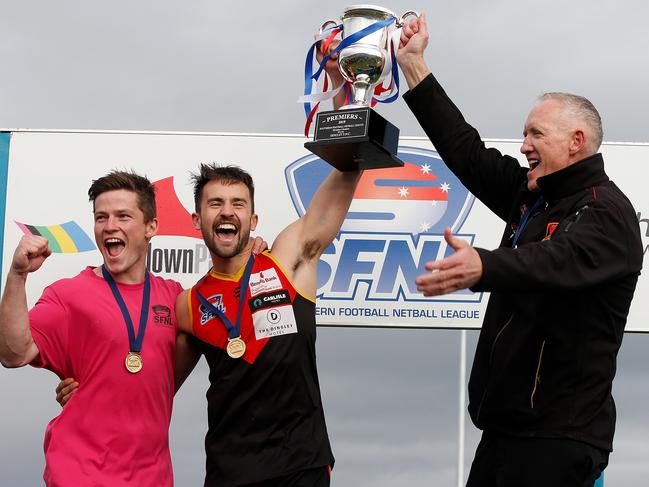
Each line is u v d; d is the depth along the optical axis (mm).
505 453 5148
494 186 5828
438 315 8789
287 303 5707
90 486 5504
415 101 5965
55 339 5781
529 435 5074
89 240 8883
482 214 8867
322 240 5887
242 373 5609
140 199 5941
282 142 8883
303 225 5914
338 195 5914
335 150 5520
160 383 5750
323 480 5613
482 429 5312
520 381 5090
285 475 5488
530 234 5223
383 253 8828
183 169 8906
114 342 5703
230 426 5629
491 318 5316
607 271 4781
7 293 5477
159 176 8898
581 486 5031
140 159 8922
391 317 8789
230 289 5809
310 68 6203
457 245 4508
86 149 8938
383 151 5516
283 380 5609
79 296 5824
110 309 5781
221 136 8906
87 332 5750
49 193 8898
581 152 5262
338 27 6211
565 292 4828
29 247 5395
